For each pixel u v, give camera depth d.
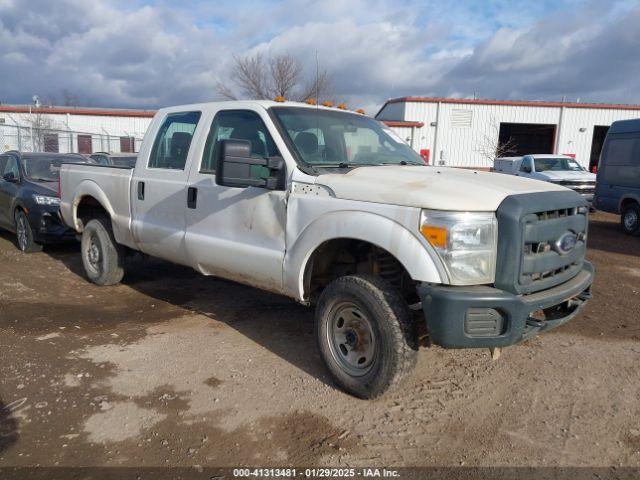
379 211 3.52
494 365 4.44
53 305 5.76
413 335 3.58
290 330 5.15
